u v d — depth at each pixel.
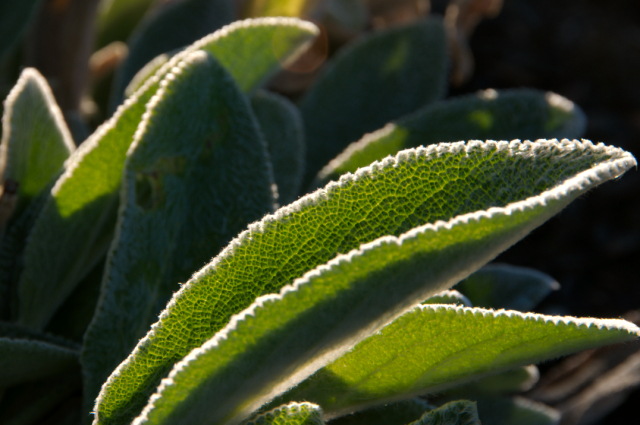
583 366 0.80
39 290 0.47
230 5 0.61
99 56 0.70
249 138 0.46
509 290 0.54
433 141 0.53
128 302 0.44
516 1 1.93
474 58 1.78
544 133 0.53
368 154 0.53
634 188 1.50
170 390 0.38
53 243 0.46
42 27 0.61
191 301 0.40
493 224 0.37
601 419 1.11
